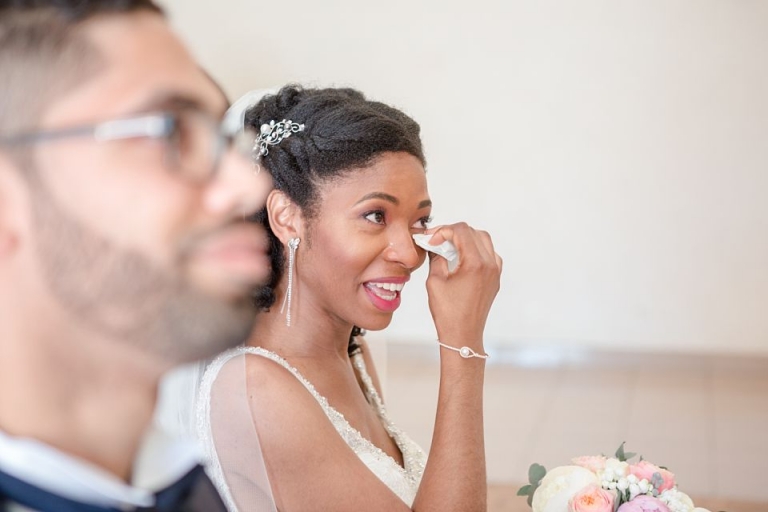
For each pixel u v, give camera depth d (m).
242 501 1.40
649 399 5.30
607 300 6.09
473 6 5.97
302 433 1.43
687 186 5.90
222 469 1.40
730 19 5.71
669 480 1.62
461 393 1.53
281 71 6.15
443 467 1.48
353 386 1.69
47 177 0.56
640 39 5.82
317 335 1.59
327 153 1.52
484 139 6.09
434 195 6.18
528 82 5.98
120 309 0.56
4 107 0.57
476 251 1.58
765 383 5.61
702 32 5.75
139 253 0.56
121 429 0.62
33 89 0.57
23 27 0.57
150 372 0.60
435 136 6.13
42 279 0.57
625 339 6.09
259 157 1.57
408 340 6.27
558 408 5.14
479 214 6.17
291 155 1.54
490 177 6.12
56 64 0.57
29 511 0.57
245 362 1.47
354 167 1.53
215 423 1.41
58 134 0.56
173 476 0.67
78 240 0.56
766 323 5.88
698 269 5.95
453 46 6.03
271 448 1.42
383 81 6.12
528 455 4.44
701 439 4.62
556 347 6.16
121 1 0.59
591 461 1.66
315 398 1.53
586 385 5.58
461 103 6.08
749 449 4.46
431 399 5.23
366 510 1.43
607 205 6.02
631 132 5.92
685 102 5.83
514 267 6.17
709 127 5.82
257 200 0.61
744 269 5.89
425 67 6.07
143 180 0.56
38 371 0.59
